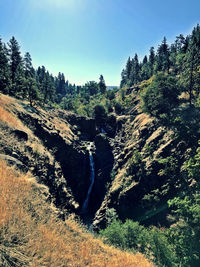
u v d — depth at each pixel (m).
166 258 15.95
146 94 50.16
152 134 42.44
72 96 148.12
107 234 18.75
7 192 7.42
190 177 25.73
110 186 42.38
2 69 52.47
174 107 45.44
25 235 5.73
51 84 75.81
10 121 25.11
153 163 33.62
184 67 45.06
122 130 65.19
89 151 51.75
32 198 8.75
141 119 56.91
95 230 33.41
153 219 27.55
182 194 24.77
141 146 43.00
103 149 54.50
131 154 43.97
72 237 8.00
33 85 51.47
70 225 9.50
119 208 33.66
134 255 9.42
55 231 7.38
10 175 9.52
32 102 52.25
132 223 20.56
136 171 36.16
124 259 8.09
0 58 50.66
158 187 30.48
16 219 6.12
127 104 80.00
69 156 41.62
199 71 40.09
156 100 46.09
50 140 37.34
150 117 50.94
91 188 47.59
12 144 19.11
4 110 28.30
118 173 43.84
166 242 17.48
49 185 21.03
